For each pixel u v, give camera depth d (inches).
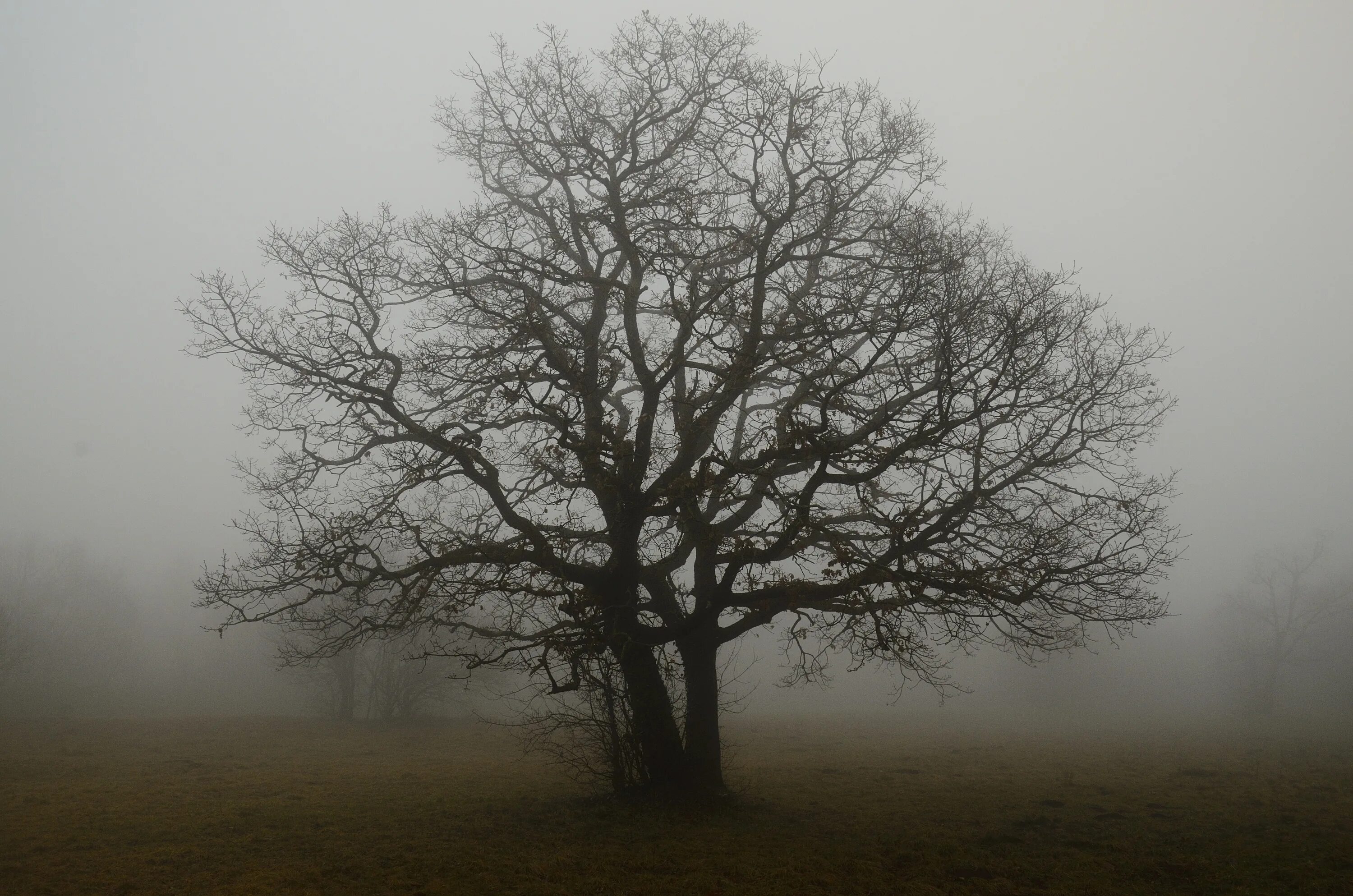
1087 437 589.3
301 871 468.8
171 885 439.8
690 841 534.3
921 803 733.3
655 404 548.1
